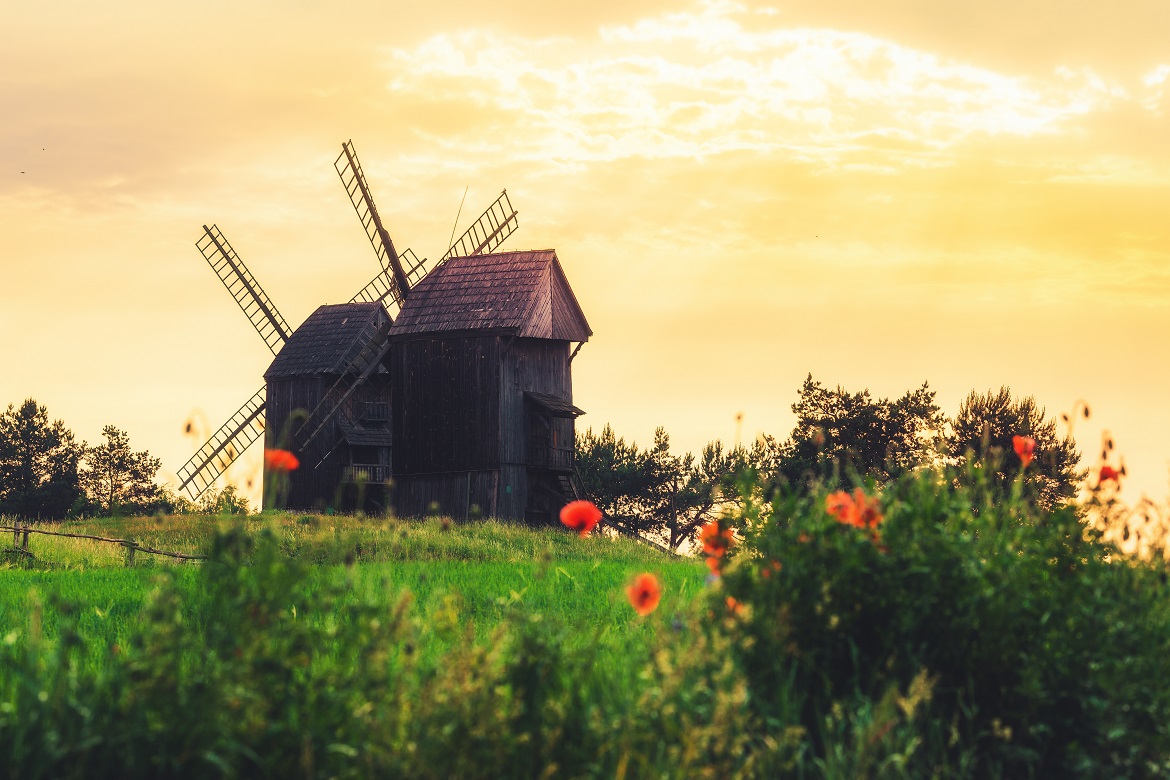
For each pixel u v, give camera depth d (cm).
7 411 12975
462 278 7506
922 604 1082
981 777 1056
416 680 912
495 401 7038
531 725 897
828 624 1084
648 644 1063
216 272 9325
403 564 2961
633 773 905
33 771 744
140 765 778
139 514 5828
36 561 4225
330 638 917
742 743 990
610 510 12750
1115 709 1063
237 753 796
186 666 1005
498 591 2355
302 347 8912
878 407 10525
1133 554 1280
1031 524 1248
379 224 8588
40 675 857
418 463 7238
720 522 1238
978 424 10100
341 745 816
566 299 7581
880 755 995
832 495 1187
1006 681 1099
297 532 3716
